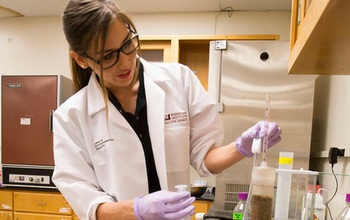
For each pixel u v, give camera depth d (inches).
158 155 39.6
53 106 91.7
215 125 43.0
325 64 31.5
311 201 29.3
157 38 103.7
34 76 92.9
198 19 109.3
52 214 90.7
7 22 122.0
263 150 27.6
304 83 72.2
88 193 35.5
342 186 45.6
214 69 74.7
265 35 101.3
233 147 37.2
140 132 41.4
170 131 41.1
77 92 43.6
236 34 106.7
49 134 91.6
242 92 73.7
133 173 39.2
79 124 40.4
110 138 39.6
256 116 73.1
